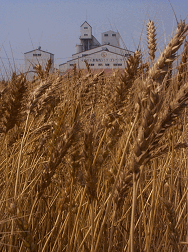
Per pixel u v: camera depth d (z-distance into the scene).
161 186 2.94
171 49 2.22
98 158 2.08
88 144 1.97
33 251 1.80
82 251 2.31
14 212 1.88
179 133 3.36
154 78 2.23
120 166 1.97
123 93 2.64
